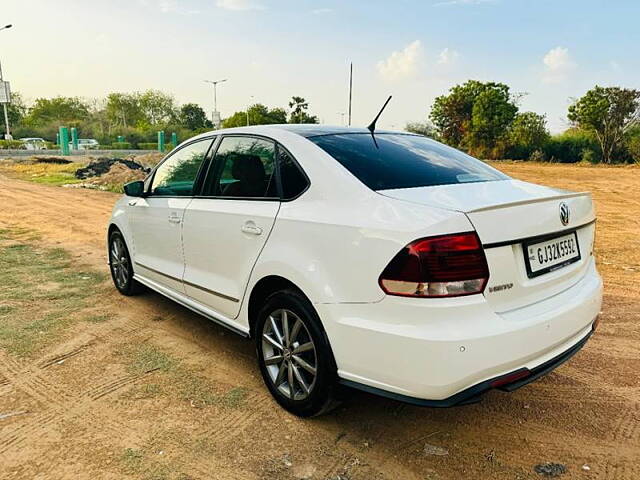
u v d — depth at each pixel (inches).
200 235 149.3
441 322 93.1
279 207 123.6
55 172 984.3
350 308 103.8
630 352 160.4
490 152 1603.1
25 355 156.5
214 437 114.3
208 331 177.6
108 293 220.5
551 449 111.3
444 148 148.6
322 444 112.2
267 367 129.6
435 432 117.7
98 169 914.1
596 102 1337.4
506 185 122.8
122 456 107.1
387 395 100.5
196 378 142.5
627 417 123.8
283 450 109.8
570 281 118.9
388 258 97.1
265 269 123.4
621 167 1217.4
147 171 859.4
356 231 103.3
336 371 109.6
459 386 93.1
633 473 103.3
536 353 101.3
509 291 100.3
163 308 200.7
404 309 95.3
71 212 472.7
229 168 145.9
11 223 410.3
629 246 319.9
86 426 118.3
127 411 124.9
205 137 162.4
